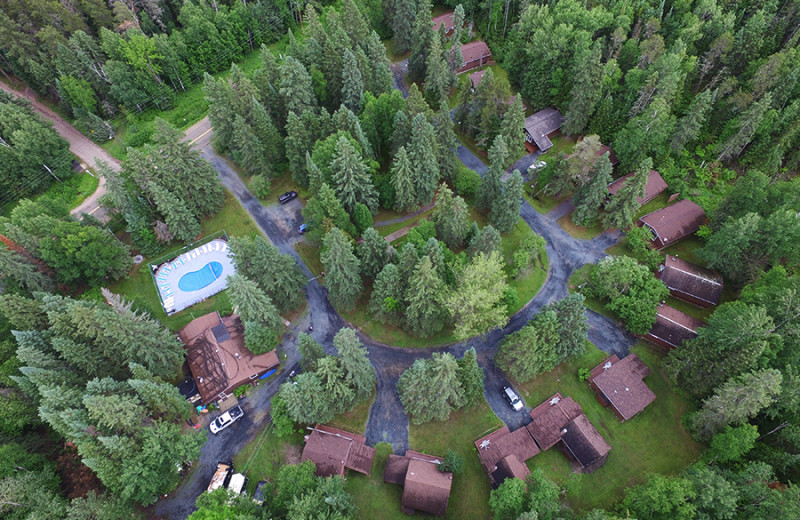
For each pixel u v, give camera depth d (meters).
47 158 86.19
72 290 72.50
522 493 49.44
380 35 113.50
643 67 86.88
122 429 51.31
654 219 77.12
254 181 83.88
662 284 67.94
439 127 79.25
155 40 95.62
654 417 61.53
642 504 49.22
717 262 69.12
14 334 55.53
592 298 73.12
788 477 52.66
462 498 56.66
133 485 49.44
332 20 96.69
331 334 70.62
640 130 78.00
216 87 80.56
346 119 77.94
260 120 80.25
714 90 87.62
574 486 54.78
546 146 90.19
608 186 82.69
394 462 57.47
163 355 60.69
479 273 60.38
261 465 58.84
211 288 75.50
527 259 72.50
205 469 58.78
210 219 84.69
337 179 73.25
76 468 54.22
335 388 55.53
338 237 60.88
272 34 112.81
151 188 72.06
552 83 91.25
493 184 76.94
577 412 60.72
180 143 75.25
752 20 85.31
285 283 67.38
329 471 55.75
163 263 78.69
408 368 63.97
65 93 92.81
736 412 51.69
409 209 81.38
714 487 47.16
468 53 105.62
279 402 56.69
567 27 86.62
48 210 73.12
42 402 53.12
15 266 64.50
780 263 67.88
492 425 61.78
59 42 90.81
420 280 59.59
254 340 62.59
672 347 64.94
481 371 60.44
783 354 56.09
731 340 55.31
